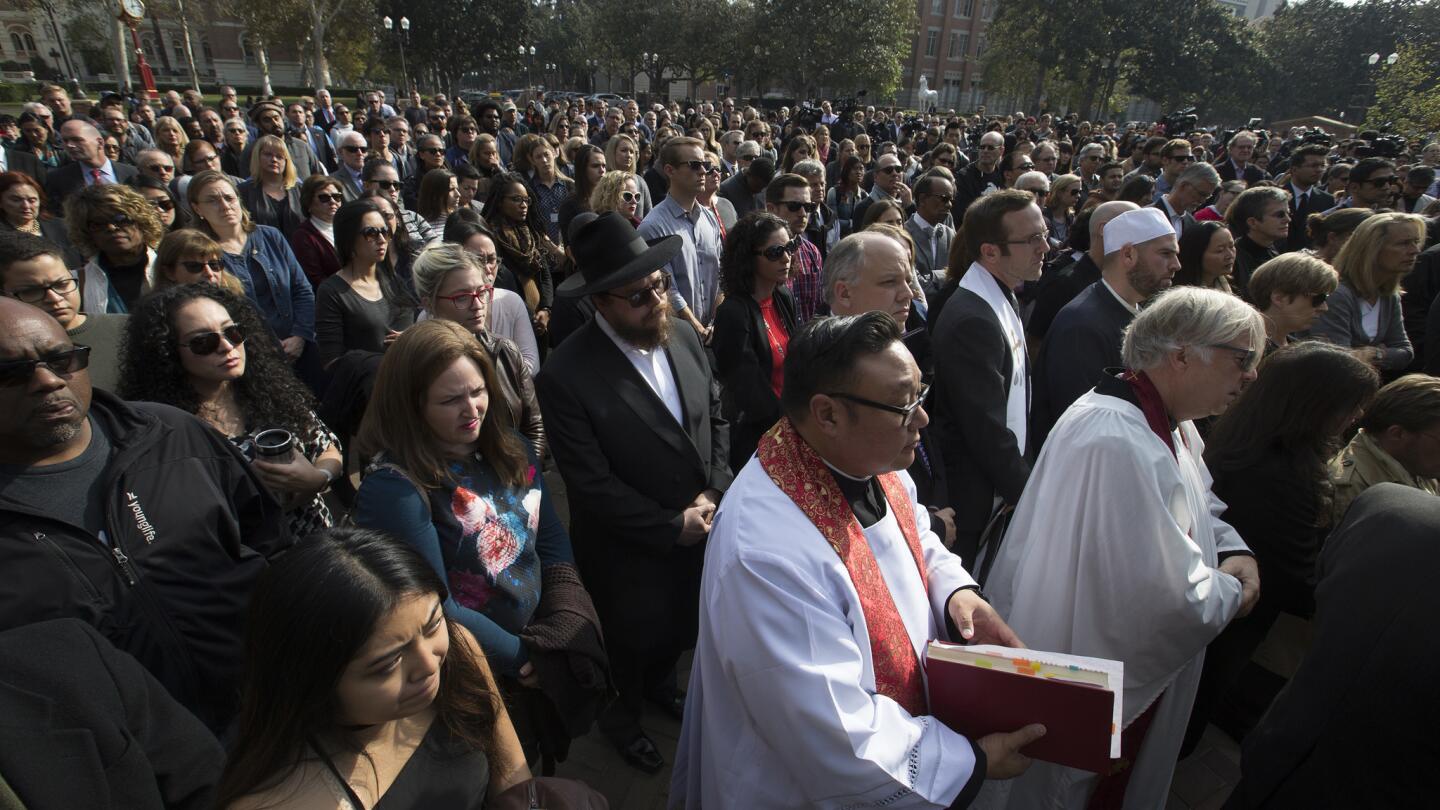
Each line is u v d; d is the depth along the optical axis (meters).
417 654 1.26
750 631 1.39
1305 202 7.30
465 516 1.97
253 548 2.08
